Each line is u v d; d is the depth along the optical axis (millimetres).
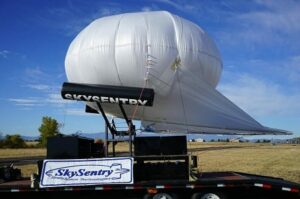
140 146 12250
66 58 14375
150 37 12914
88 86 12750
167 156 12086
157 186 11469
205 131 13758
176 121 13734
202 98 13523
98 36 13281
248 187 12000
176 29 13211
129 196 12039
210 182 11633
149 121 13984
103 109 14125
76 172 11734
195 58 13195
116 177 11664
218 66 14172
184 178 12234
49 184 11648
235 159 35688
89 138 13422
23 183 12664
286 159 35562
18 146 83812
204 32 13852
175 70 13031
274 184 11719
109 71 13133
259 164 29609
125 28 13086
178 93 13312
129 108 13656
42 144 81062
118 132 13680
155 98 13320
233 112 13820
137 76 12969
